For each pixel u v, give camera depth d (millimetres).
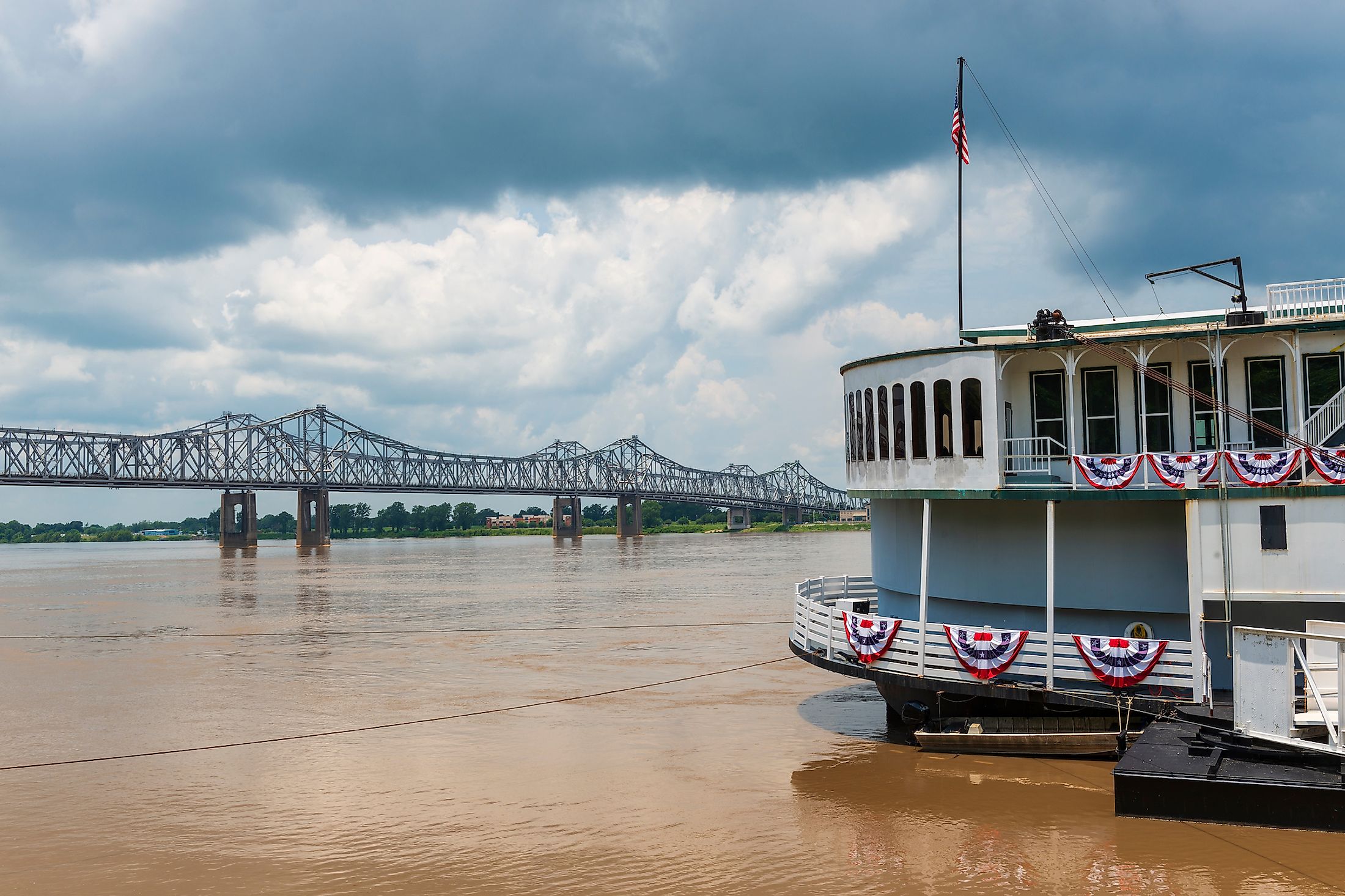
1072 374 24516
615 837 20344
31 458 190000
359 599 82062
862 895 17000
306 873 18859
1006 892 16766
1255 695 18922
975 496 24047
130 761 27766
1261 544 20969
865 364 27188
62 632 60125
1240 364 24172
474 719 32531
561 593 84250
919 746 26172
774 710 32906
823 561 136000
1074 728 24344
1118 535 24156
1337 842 17188
